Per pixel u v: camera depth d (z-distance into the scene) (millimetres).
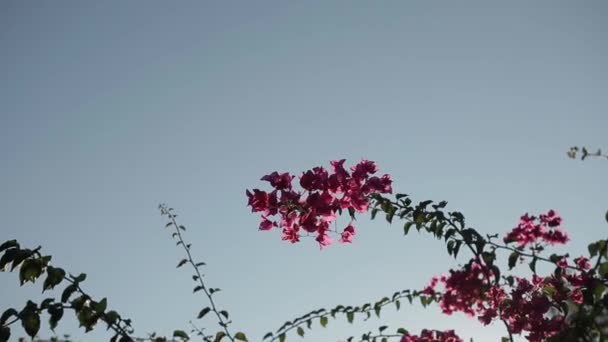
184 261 4250
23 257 3121
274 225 4359
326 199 4172
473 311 4820
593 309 3371
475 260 4133
